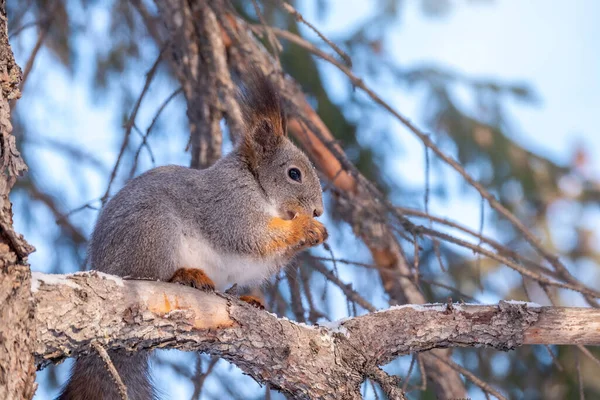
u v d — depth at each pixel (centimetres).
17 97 636
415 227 956
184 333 696
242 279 970
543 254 1009
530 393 1277
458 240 941
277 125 1047
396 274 956
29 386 574
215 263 939
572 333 784
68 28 1320
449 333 780
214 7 1080
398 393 731
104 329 647
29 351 579
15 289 574
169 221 880
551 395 1274
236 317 720
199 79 1080
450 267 1328
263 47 1188
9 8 1315
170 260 868
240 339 720
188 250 911
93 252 887
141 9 1270
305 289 999
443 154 1004
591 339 786
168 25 1120
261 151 1012
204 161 1059
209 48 1076
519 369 1288
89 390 809
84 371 809
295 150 1034
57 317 621
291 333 743
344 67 1027
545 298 1403
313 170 1037
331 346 753
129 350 677
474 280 1334
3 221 577
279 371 734
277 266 980
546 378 1283
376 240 1180
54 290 627
